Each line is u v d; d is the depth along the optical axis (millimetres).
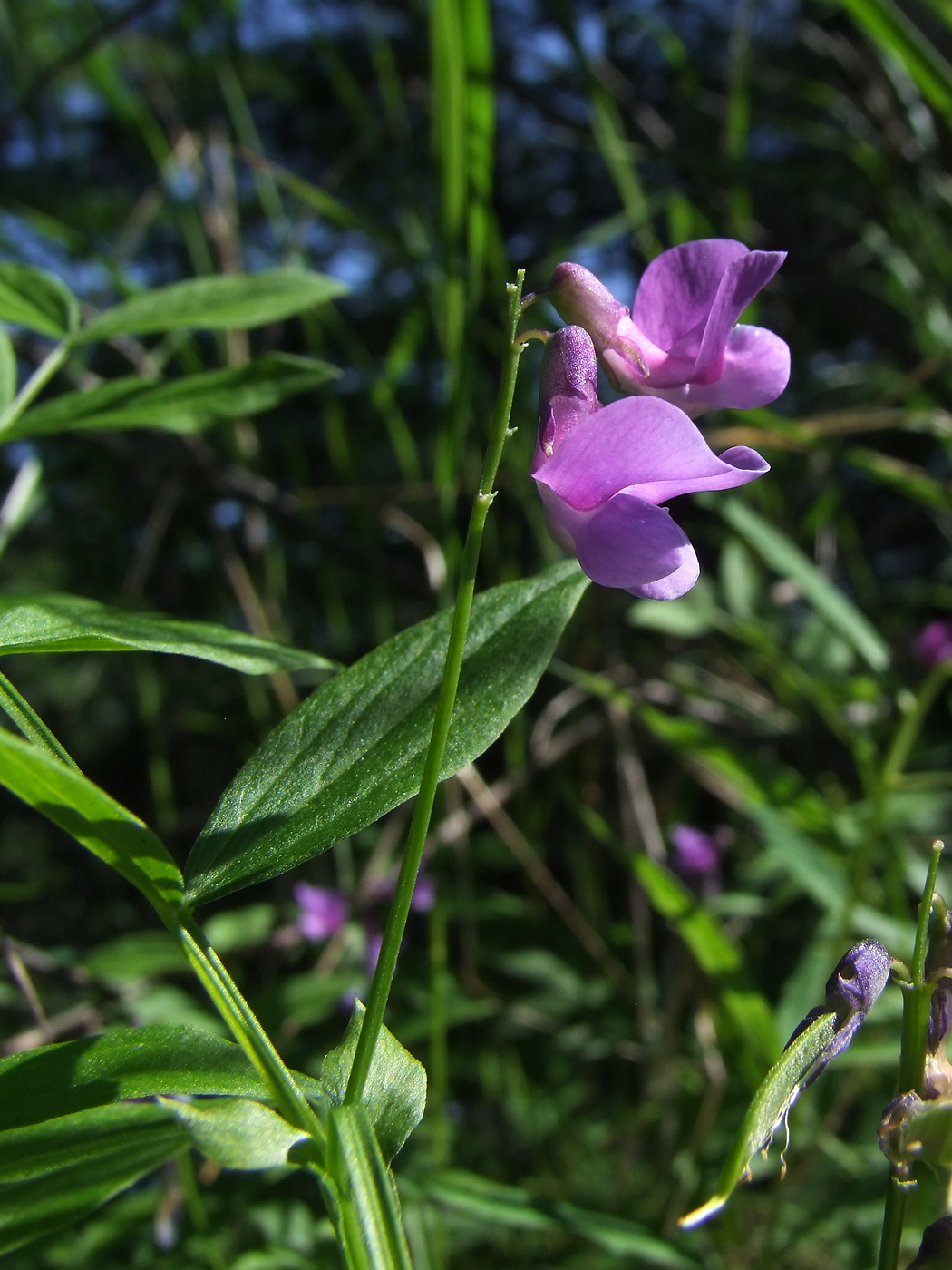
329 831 86
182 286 142
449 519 191
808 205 318
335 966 247
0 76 292
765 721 284
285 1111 77
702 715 281
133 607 247
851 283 315
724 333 89
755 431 214
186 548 317
